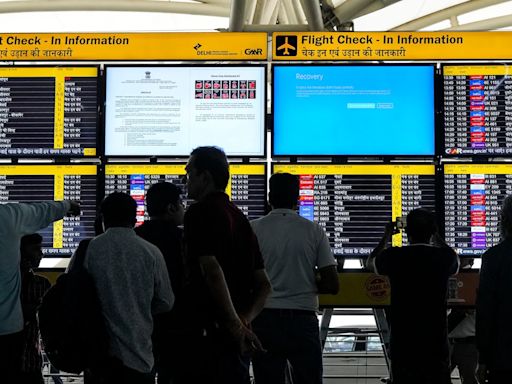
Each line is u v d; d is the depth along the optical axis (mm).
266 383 4023
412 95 5375
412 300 4180
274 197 4188
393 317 4258
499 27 9961
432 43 5395
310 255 4086
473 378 5488
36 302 4812
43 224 3824
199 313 2963
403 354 4195
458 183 5375
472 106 5391
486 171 5379
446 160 5387
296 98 5371
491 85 5398
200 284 2959
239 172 5391
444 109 5395
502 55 5383
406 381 4184
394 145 5359
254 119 5398
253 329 3994
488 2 9594
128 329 3332
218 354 2949
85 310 3246
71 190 5430
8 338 3689
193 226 2936
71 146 5418
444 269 4195
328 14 7680
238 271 3025
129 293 3359
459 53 5383
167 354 3686
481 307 3678
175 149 5395
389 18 10953
